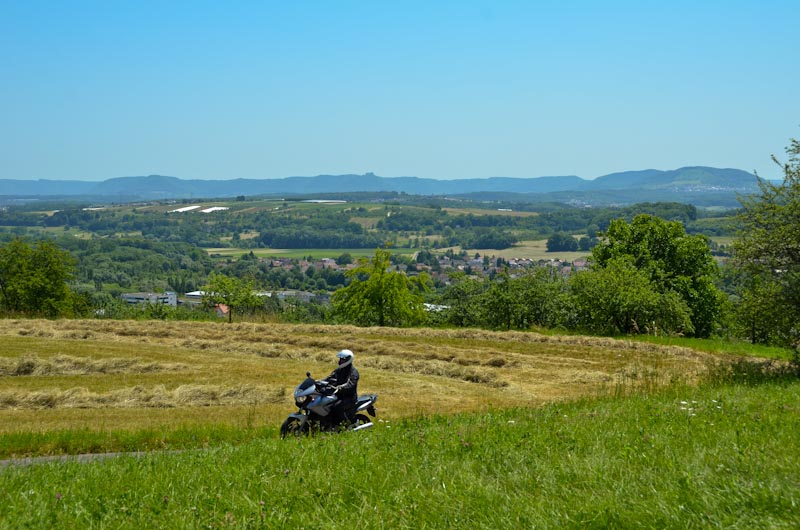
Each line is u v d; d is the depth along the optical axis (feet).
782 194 67.00
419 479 24.03
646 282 124.57
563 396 60.44
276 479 25.62
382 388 62.95
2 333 90.74
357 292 147.13
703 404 40.91
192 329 96.89
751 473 22.02
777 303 65.92
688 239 166.61
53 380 63.98
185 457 32.48
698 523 17.85
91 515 22.16
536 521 18.78
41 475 29.04
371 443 33.12
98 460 32.86
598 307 121.49
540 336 95.91
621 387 57.26
